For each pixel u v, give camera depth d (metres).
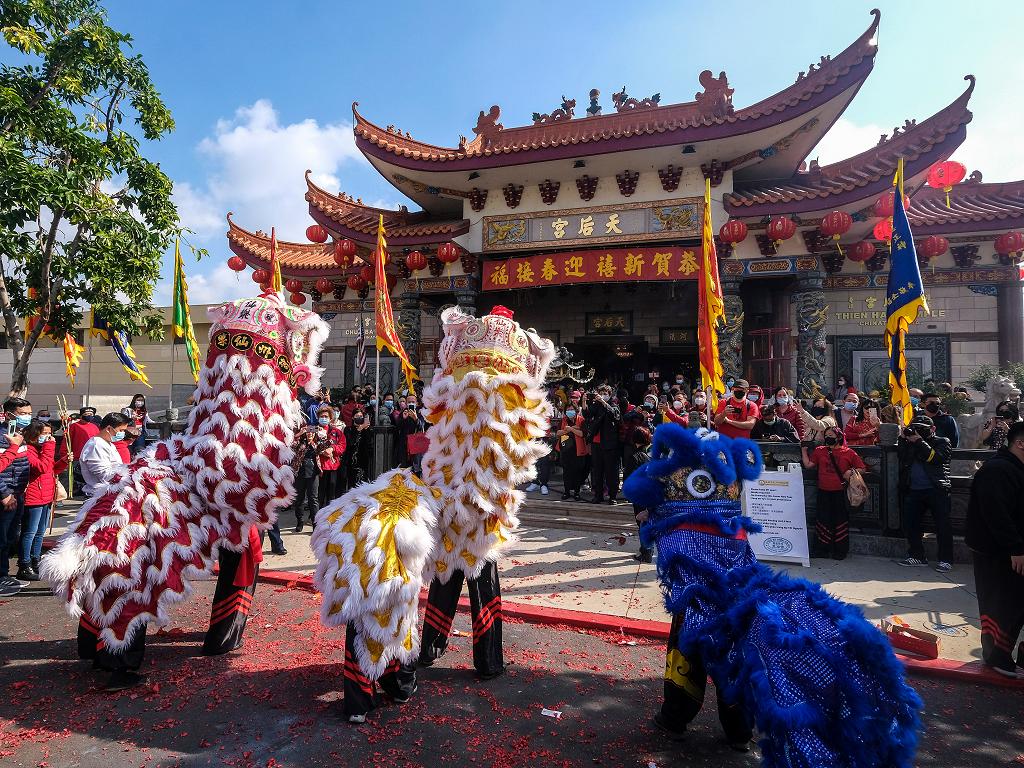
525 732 3.13
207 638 4.13
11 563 6.83
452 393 3.52
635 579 5.91
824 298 13.38
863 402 8.54
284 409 3.92
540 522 8.38
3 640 4.42
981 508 3.91
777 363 14.30
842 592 5.45
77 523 3.40
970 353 13.20
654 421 9.04
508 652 4.23
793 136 12.34
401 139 15.22
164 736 3.07
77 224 10.97
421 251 14.83
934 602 5.18
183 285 9.43
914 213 12.84
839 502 6.52
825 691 2.02
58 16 10.67
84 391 21.67
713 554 2.72
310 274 16.42
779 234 11.78
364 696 3.19
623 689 3.66
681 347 16.53
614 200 13.86
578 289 16.98
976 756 2.98
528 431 3.57
